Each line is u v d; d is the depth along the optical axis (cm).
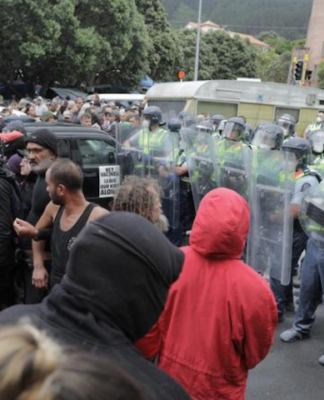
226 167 452
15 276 329
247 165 418
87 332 108
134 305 114
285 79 4684
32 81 2653
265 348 189
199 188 496
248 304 181
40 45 2259
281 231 388
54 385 65
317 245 344
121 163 587
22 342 70
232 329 183
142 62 3042
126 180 253
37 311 116
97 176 572
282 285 408
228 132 550
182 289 190
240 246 186
